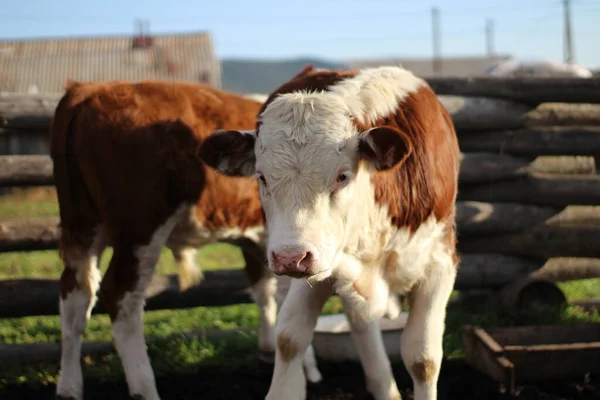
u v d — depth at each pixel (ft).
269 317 17.29
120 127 14.64
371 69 13.35
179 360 17.54
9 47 126.11
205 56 124.06
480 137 21.12
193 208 15.28
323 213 10.68
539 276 21.06
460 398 14.96
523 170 21.15
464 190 21.31
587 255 21.24
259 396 15.55
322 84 12.91
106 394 15.70
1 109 18.39
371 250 11.80
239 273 18.92
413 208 12.08
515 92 20.75
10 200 43.75
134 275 14.74
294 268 10.27
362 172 11.16
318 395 15.40
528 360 15.31
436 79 20.80
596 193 21.09
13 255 30.42
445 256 12.78
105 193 14.74
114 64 122.83
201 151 11.59
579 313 20.24
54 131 15.34
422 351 12.37
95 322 20.68
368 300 12.35
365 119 11.53
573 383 15.43
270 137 10.91
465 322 19.61
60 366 17.07
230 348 18.43
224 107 15.76
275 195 10.73
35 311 17.67
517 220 20.84
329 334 17.33
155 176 14.75
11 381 16.37
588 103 21.34
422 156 12.17
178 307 18.70
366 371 14.60
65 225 15.33
